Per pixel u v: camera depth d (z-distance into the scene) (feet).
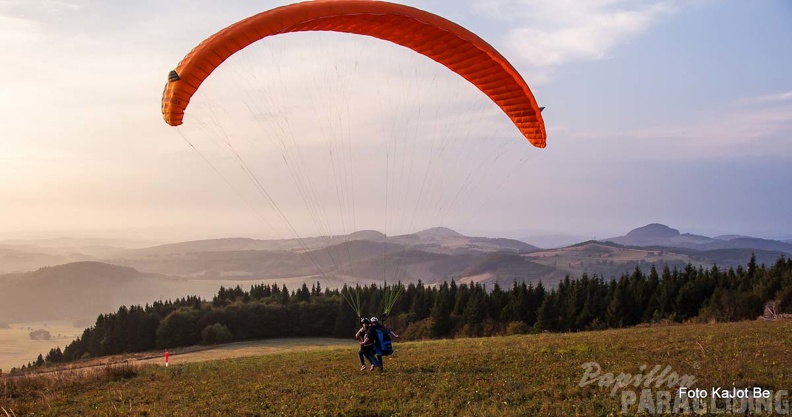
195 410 45.06
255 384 53.72
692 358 50.55
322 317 317.63
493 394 42.93
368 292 321.93
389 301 58.65
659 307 260.83
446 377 48.98
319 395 46.11
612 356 54.49
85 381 64.08
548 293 288.92
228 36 47.93
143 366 74.90
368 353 55.83
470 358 59.26
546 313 273.13
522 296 287.48
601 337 76.02
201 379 61.31
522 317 286.05
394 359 64.80
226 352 224.53
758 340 58.54
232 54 48.85
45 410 50.08
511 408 38.78
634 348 58.65
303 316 315.78
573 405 38.47
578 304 279.08
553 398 40.78
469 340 96.53
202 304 352.08
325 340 298.97
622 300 264.72
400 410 40.29
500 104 64.44
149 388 57.52
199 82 48.67
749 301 209.87
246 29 48.24
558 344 68.13
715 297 231.30
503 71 59.06
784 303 196.65
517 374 48.70
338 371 58.08
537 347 65.67
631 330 92.38
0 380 63.16
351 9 50.70
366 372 55.42
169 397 51.55
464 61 61.00
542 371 49.32
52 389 59.72
